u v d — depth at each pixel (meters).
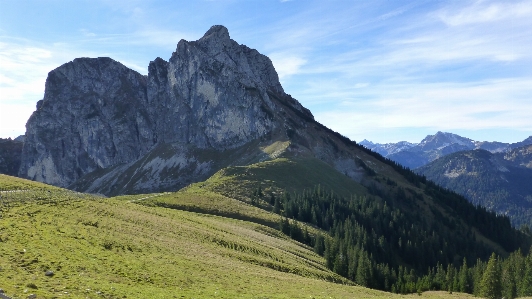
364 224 151.75
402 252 146.50
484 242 194.62
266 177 180.75
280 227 114.81
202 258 51.25
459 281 109.56
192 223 79.06
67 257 35.12
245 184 166.12
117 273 34.56
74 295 25.98
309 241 117.00
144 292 30.53
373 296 54.81
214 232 75.25
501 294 93.69
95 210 62.38
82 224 50.34
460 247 167.38
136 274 35.66
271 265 62.00
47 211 52.66
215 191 150.50
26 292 24.22
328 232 136.00
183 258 47.69
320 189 176.00
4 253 31.83
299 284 49.78
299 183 186.25
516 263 112.75
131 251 44.28
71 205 61.22
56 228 44.62
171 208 109.44
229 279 42.88
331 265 96.56
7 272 27.61
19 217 45.84
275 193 163.00
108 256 39.19
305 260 83.50
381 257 130.38
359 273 98.81
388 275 107.75
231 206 124.56
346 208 161.00
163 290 32.50
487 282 91.94
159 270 39.03
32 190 69.75
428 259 145.25
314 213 143.62
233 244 68.88
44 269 30.61
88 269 33.41
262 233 99.00
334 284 60.81
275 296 38.34
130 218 64.00
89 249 39.78
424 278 115.19
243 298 35.03
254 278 46.75
